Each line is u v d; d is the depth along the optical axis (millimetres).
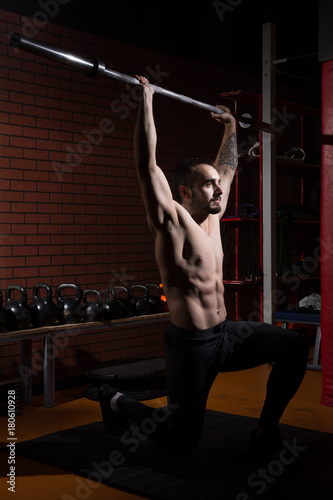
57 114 4617
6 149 4312
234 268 6141
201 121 5789
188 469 2777
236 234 5738
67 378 4715
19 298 4395
